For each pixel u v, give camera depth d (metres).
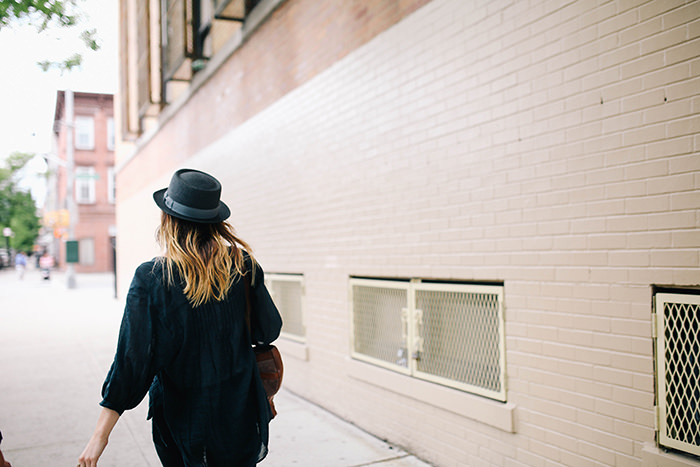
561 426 3.09
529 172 3.28
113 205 40.69
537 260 3.23
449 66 3.91
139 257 15.04
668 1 2.56
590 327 2.93
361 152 5.01
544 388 3.20
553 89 3.12
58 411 5.77
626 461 2.76
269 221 6.93
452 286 3.94
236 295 2.30
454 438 3.90
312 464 4.17
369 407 4.94
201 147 9.54
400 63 4.45
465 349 3.89
